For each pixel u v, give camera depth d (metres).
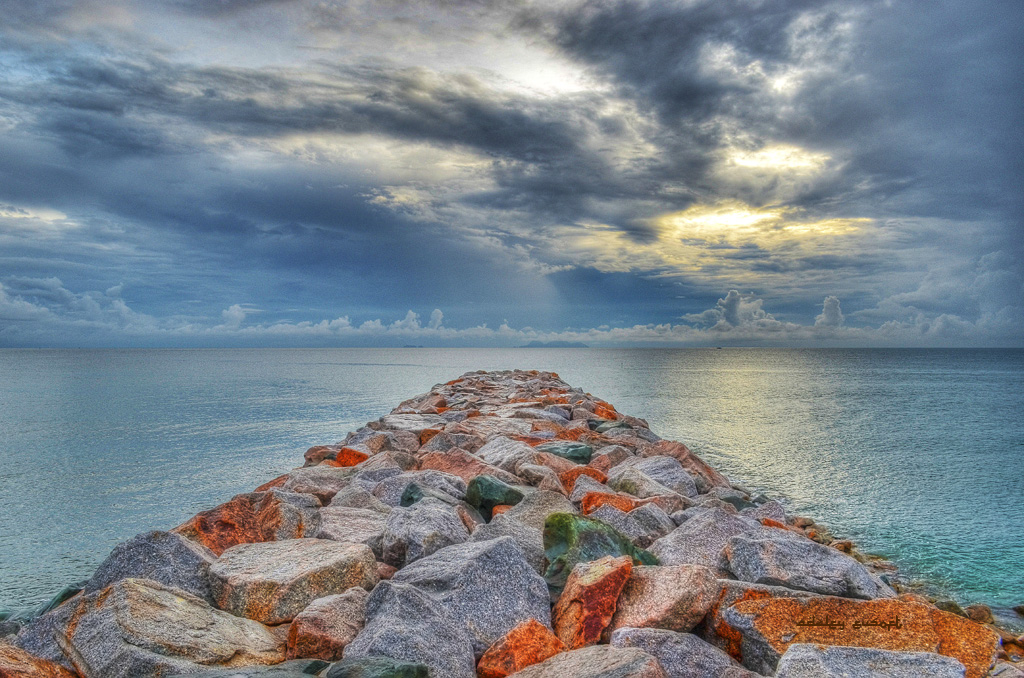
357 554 6.90
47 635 5.45
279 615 6.18
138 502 17.02
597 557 7.38
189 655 5.02
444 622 5.70
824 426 31.94
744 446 25.73
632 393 53.03
